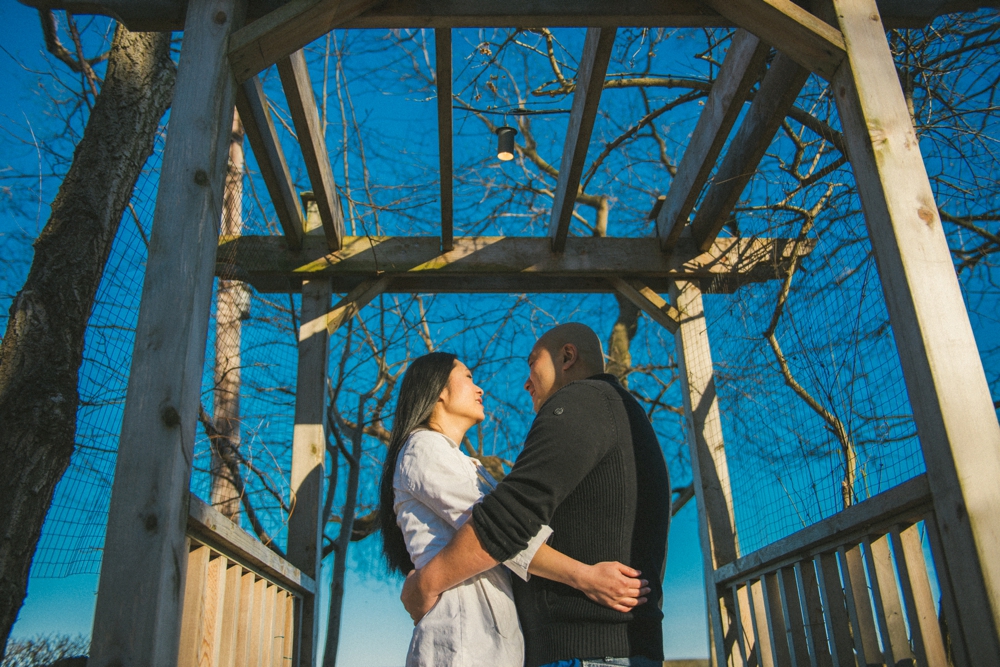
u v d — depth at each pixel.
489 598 1.43
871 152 1.96
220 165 1.96
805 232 3.46
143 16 2.28
